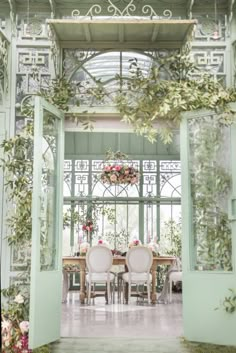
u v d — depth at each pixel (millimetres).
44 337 4684
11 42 5738
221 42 5770
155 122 5516
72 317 6684
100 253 8453
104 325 5910
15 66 5719
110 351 4492
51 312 4875
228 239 5023
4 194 5477
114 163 12312
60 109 5426
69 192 12219
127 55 5781
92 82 5727
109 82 5691
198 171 5230
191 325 4953
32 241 4625
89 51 5785
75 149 12406
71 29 5355
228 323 4793
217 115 5133
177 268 8930
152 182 12305
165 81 5312
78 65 5746
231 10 5695
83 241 11914
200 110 5184
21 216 5262
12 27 5746
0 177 5492
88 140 12406
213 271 4961
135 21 5105
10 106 5648
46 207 5082
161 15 5867
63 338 5031
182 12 5887
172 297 9930
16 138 5418
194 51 5789
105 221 12125
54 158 5336
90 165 12359
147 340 4938
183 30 5379
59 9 5855
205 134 5230
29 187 5383
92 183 12273
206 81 5266
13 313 4887
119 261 8836
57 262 5184
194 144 5266
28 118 5652
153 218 12148
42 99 4902
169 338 5047
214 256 5059
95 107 5508
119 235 12062
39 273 4648
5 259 5375
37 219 4672
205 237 5125
